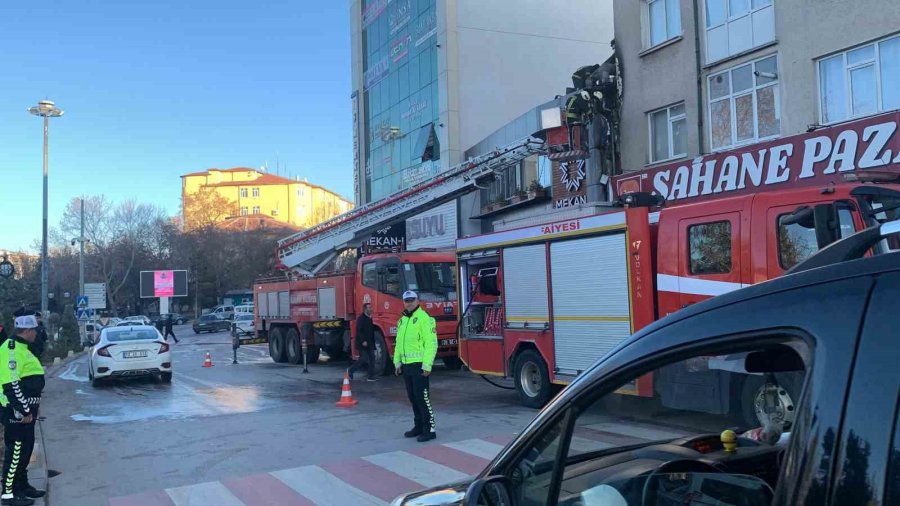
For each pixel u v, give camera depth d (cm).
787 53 1412
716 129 1575
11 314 2138
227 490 708
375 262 1691
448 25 2936
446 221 2859
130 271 7131
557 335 1053
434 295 1661
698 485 233
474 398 1284
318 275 2000
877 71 1267
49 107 3142
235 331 2336
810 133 1273
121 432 1058
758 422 254
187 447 930
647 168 1680
